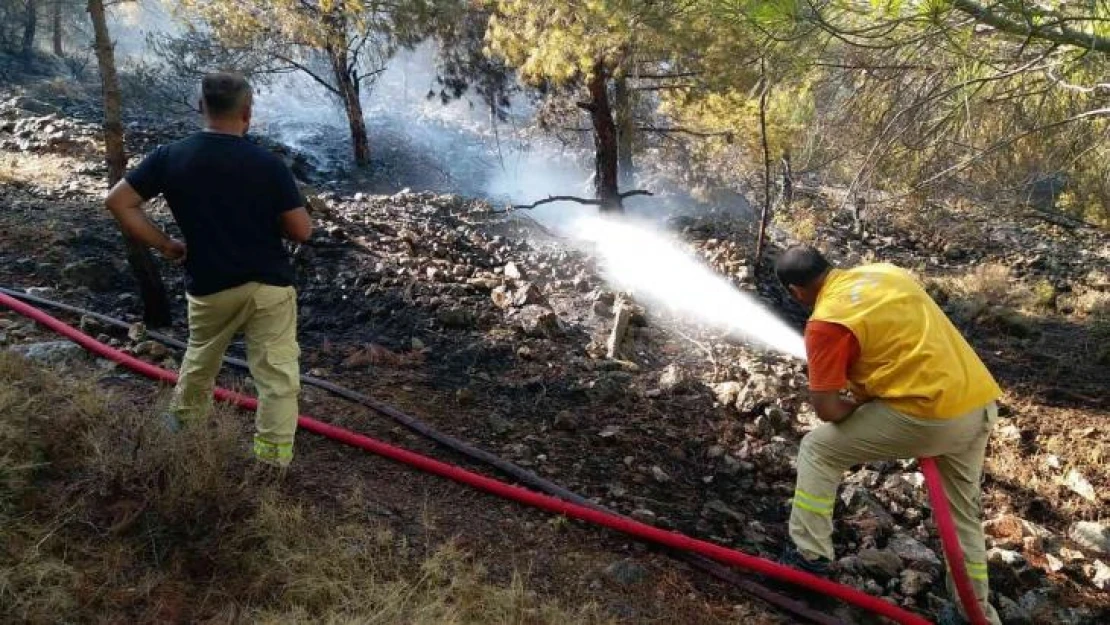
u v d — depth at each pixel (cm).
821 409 340
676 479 471
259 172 326
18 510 304
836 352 333
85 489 321
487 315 639
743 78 879
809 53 496
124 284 614
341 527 339
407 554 339
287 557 309
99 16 480
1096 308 1055
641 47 896
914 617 346
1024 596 418
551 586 345
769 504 466
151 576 294
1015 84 559
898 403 333
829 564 373
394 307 635
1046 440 634
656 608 346
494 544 365
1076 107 600
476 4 1394
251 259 331
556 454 466
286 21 1348
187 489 316
